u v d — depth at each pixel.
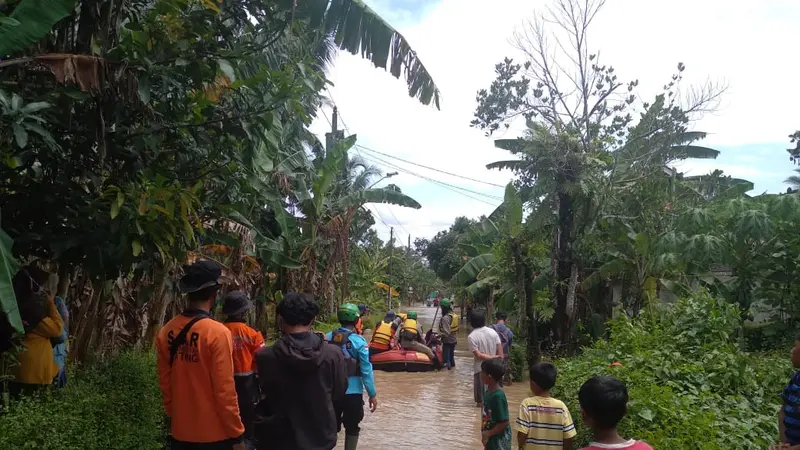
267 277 14.15
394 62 7.07
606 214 14.44
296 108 6.46
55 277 6.44
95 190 5.55
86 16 5.11
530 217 14.11
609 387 2.52
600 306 16.31
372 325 25.86
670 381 6.66
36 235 5.00
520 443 4.15
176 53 5.21
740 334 11.37
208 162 6.27
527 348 13.27
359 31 7.02
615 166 13.97
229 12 6.02
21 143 4.22
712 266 15.36
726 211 12.84
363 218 20.16
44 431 4.08
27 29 3.94
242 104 6.66
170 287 7.22
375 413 9.24
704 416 5.38
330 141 20.55
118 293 7.28
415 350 14.36
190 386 3.46
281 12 6.74
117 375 5.77
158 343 3.62
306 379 3.63
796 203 11.95
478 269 18.61
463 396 10.77
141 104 5.45
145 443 5.11
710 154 21.28
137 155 5.48
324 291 16.06
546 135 13.62
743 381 6.97
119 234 4.91
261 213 10.32
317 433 3.62
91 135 5.28
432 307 62.28
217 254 9.58
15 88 4.96
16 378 5.06
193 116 6.09
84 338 6.70
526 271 13.55
